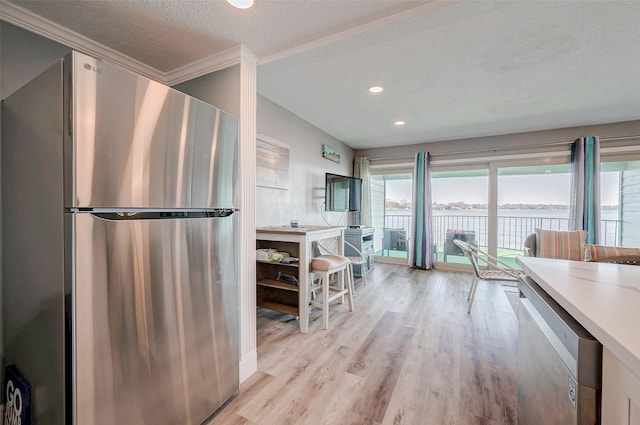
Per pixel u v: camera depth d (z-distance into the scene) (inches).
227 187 59.9
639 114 131.6
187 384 50.9
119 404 41.1
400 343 86.9
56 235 38.3
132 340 42.6
